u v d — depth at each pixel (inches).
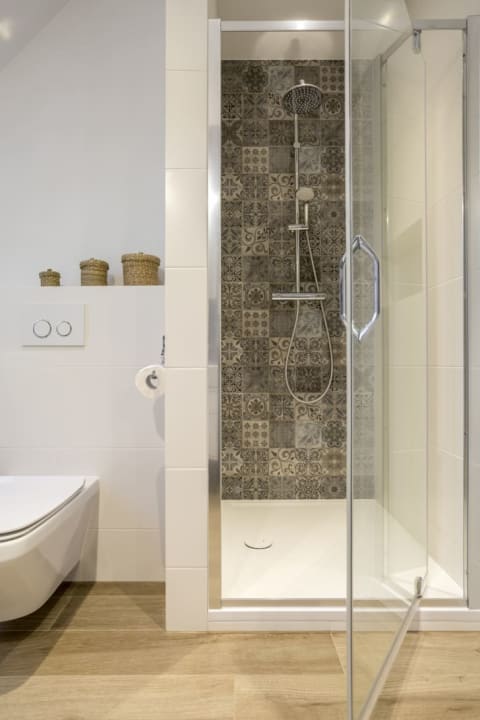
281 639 45.1
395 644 41.1
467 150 49.3
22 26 64.9
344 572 55.6
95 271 60.3
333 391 82.5
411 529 47.9
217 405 46.5
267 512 77.8
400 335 46.9
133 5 67.2
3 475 58.3
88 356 58.7
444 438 54.5
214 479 46.4
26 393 58.6
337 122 81.4
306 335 82.1
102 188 67.1
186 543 46.1
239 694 37.5
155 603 52.3
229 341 81.8
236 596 48.6
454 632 46.8
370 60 39.2
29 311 58.4
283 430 82.1
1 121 67.1
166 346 46.2
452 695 37.7
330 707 36.1
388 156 43.8
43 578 42.8
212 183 46.7
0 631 46.3
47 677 39.4
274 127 81.4
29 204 67.1
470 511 48.6
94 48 67.2
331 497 82.4
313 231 81.9
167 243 46.1
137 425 58.7
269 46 76.8
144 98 67.2
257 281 81.7
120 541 58.5
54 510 42.9
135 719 35.0
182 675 39.8
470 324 49.5
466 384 49.8
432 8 57.1
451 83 51.5
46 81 67.2
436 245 55.9
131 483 58.6
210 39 46.9
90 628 46.9
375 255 40.4
